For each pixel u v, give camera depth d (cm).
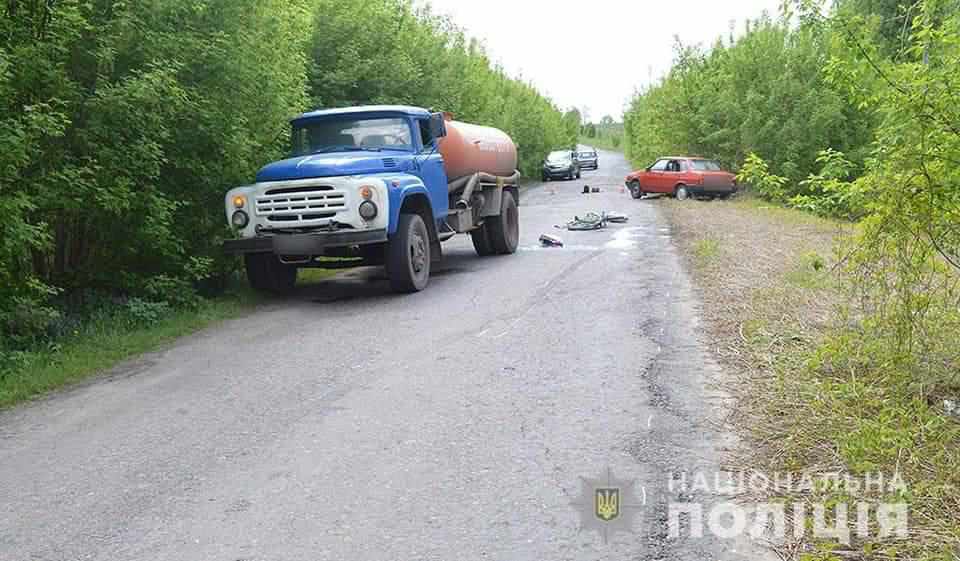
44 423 622
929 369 587
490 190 1452
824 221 1986
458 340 814
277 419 599
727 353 718
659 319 868
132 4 933
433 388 654
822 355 616
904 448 471
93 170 902
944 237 557
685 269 1212
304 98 1370
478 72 3469
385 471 490
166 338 901
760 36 3278
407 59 2164
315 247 1018
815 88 3011
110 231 1009
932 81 524
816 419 535
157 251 1050
